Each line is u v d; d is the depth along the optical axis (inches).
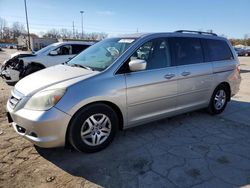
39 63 346.9
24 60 337.4
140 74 152.0
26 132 127.6
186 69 176.6
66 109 125.3
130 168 127.2
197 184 115.5
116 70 144.1
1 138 157.6
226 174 124.0
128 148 148.6
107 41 179.8
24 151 142.1
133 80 147.9
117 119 148.6
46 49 372.5
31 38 1840.6
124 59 148.5
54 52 362.0
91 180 117.0
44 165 128.6
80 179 117.5
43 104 124.4
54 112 123.0
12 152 140.6
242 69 673.6
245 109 234.7
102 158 136.4
